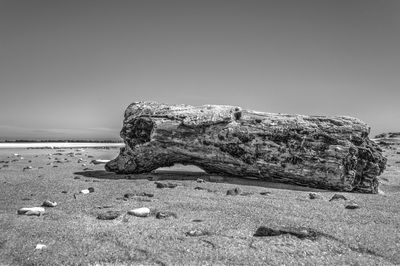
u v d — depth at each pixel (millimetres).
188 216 7723
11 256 5398
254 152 12766
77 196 9883
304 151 12375
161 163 14156
